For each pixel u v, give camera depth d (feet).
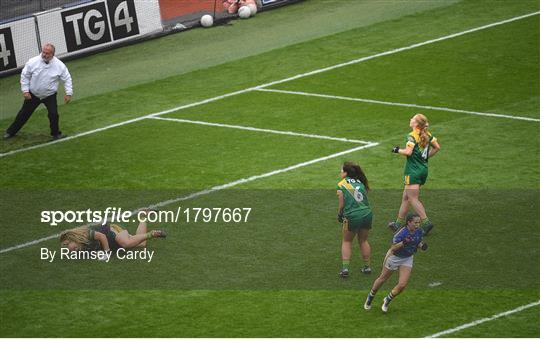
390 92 304.09
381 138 269.64
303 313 187.62
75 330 182.91
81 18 349.82
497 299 191.21
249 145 268.00
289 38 357.41
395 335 179.63
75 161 262.67
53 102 275.59
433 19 367.45
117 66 341.21
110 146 272.10
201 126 283.38
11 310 190.39
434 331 180.75
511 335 178.81
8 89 325.42
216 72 327.88
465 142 264.52
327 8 389.80
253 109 295.07
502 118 280.72
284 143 268.41
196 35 367.86
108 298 194.29
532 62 323.37
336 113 289.12
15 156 268.00
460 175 244.63
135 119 291.17
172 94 310.65
